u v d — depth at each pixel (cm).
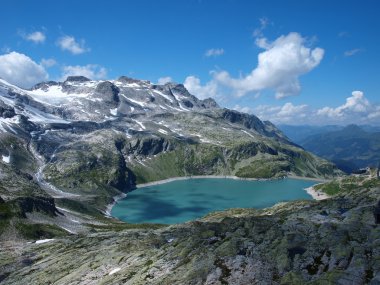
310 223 8688
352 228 7838
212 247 8625
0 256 15950
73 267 11588
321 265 6706
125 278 8812
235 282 6875
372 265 6303
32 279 11738
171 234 13100
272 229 8531
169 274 8000
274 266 7031
